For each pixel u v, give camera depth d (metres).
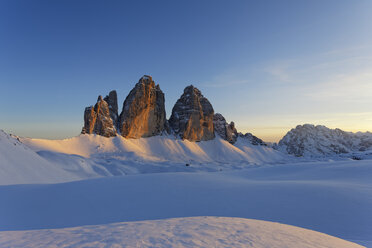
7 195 24.02
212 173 50.41
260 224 10.75
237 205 21.73
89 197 24.33
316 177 40.75
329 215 18.77
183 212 20.27
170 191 26.89
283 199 22.88
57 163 74.88
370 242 13.27
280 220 18.22
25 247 6.89
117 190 27.22
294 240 8.41
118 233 8.52
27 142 122.00
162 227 9.58
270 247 7.35
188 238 7.91
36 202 22.45
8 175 42.00
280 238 8.52
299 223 17.58
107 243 7.24
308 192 24.64
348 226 16.77
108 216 19.39
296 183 29.97
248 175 50.28
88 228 9.54
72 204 22.14
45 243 7.29
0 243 7.32
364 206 20.23
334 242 8.80
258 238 8.28
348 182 31.75
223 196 24.62
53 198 23.84
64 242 7.39
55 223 17.78
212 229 9.27
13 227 16.81
